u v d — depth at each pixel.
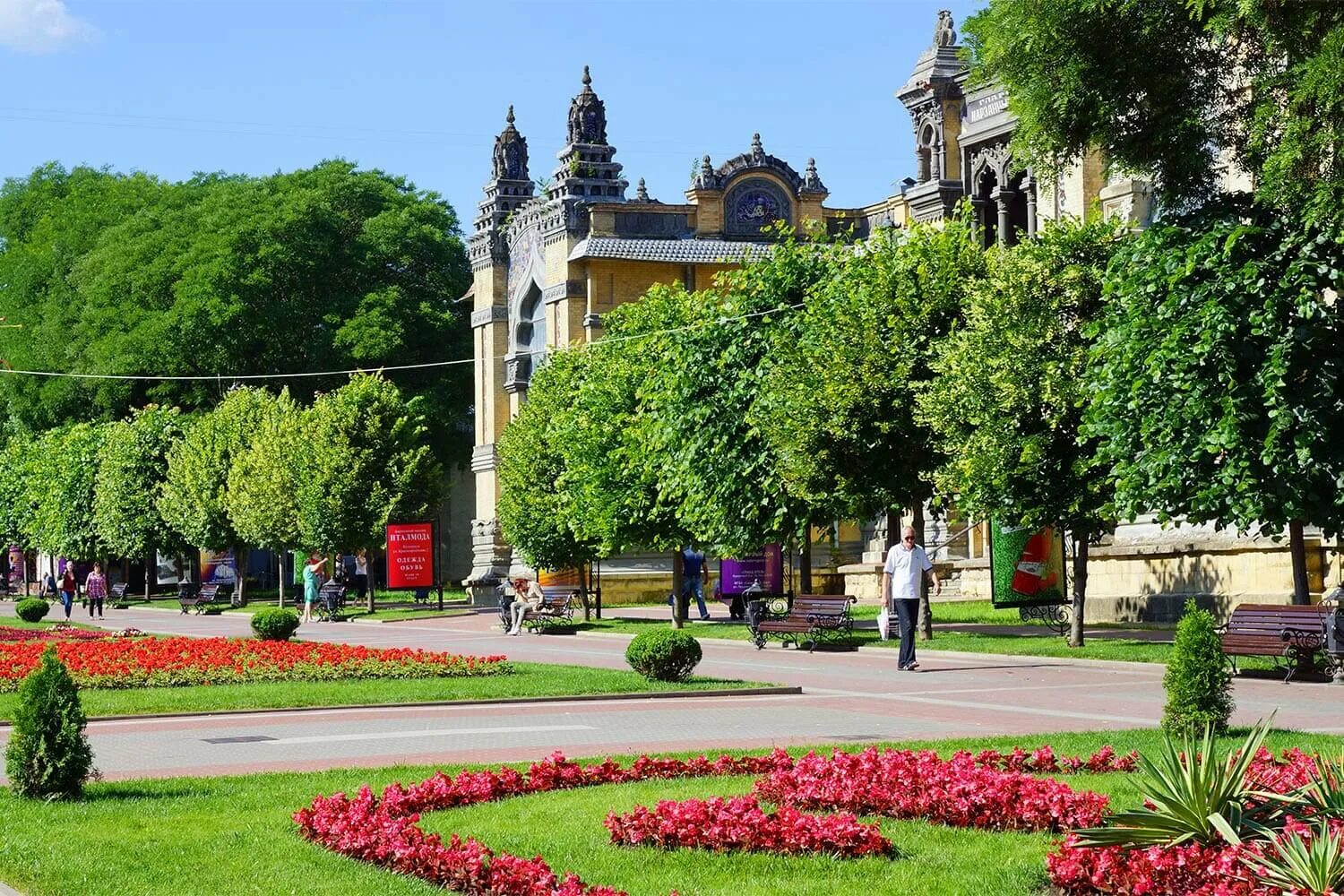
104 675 26.92
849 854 11.34
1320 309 25.84
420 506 69.81
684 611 50.16
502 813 13.24
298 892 10.46
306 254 86.88
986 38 27.34
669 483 42.78
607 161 73.12
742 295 41.62
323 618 61.97
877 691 24.80
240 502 69.75
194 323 83.81
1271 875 8.62
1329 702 21.78
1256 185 27.50
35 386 94.81
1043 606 38.69
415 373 88.25
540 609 48.59
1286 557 34.62
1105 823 9.95
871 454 36.12
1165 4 26.03
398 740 19.31
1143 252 27.84
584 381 51.50
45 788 14.22
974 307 33.03
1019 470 31.61
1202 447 26.52
